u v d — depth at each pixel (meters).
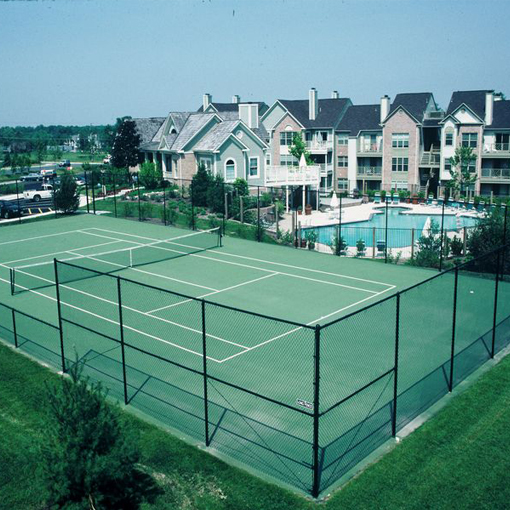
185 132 59.78
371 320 21.70
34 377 18.23
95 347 20.31
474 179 60.56
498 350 19.45
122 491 11.95
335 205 47.81
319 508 11.97
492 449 13.89
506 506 11.97
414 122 65.62
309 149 70.50
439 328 20.80
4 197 60.03
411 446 13.98
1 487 12.96
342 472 13.04
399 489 12.48
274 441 14.36
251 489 12.62
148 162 61.78
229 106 82.50
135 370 18.47
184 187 52.66
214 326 21.92
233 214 42.69
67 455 11.12
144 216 45.34
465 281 26.94
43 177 82.56
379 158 70.31
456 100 64.56
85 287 27.53
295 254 33.50
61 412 11.37
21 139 183.75
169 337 21.00
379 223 47.81
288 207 51.16
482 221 30.33
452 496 12.27
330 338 20.22
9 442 14.66
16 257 34.09
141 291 26.61
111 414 11.68
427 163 66.38
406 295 25.03
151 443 14.45
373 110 72.00
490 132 61.53
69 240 38.28
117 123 108.56
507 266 28.12
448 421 15.09
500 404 16.00
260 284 27.59
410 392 16.42
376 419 15.08
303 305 24.41
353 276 28.73
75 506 11.39
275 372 17.94
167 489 12.72
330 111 73.50
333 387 16.80
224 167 55.91
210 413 15.80
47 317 23.64
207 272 29.86
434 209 52.84
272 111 74.12
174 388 17.27
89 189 65.56
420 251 31.97
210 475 13.14
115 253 34.28
